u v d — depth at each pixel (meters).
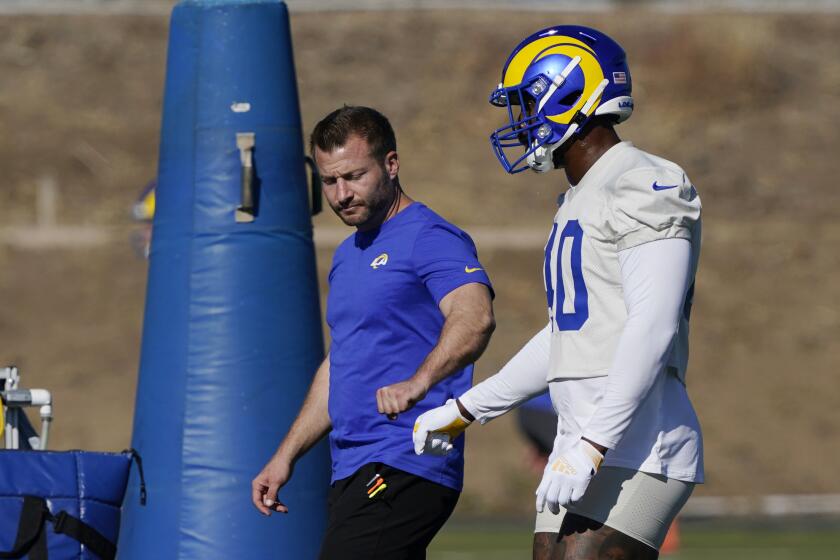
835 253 78.06
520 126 16.09
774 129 91.88
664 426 15.02
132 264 74.75
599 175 15.38
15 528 19.34
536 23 102.19
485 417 16.55
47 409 21.30
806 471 58.50
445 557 39.25
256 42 23.28
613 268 14.91
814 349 68.94
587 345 15.07
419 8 103.56
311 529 22.38
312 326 23.02
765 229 80.81
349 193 17.59
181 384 22.48
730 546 42.31
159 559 22.17
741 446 60.38
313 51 98.31
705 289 74.50
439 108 93.06
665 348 14.31
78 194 82.62
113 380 65.44
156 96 93.19
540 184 85.06
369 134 17.61
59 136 87.81
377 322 17.50
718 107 94.00
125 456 20.34
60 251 75.62
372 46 98.94
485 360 66.69
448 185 84.81
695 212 14.64
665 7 104.06
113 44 97.81
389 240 17.67
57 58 96.12
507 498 53.59
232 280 22.64
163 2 103.56
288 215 23.05
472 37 100.00
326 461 22.77
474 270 17.23
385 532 17.25
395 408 16.25
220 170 22.92
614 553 14.84
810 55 99.44
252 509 22.09
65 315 70.56
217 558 21.97
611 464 14.93
